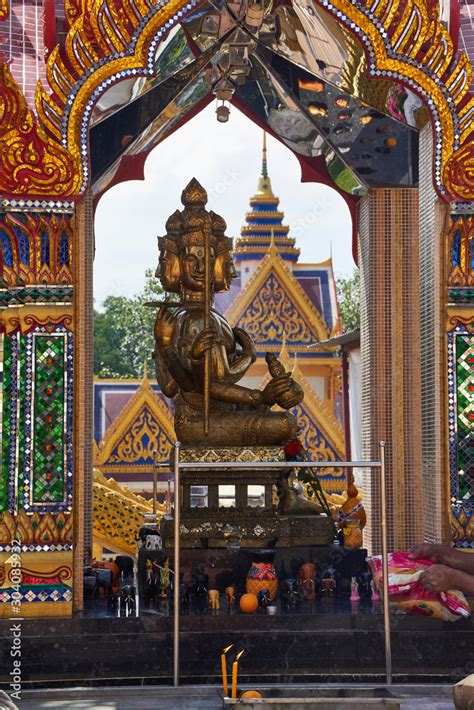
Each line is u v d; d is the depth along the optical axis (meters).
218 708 6.11
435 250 7.88
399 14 7.69
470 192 7.74
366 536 10.37
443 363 7.78
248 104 10.69
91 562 8.48
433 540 7.83
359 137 9.74
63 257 7.43
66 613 7.09
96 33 7.39
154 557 7.68
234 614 7.01
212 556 7.66
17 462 7.29
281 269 24.25
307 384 20.16
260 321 24.06
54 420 7.35
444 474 7.71
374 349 10.06
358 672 6.91
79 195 7.37
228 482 7.98
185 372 8.30
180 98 9.97
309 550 7.83
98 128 9.51
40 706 6.27
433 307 7.93
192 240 8.75
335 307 25.23
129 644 6.85
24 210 7.34
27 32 8.06
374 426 9.99
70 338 7.40
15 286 7.41
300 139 10.57
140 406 20.05
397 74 7.72
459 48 8.45
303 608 7.23
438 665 6.97
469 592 7.00
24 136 7.32
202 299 8.74
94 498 14.58
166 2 7.43
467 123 7.77
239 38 8.85
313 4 7.68
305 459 8.31
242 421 8.17
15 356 7.38
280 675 6.85
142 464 19.95
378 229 10.12
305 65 9.01
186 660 6.86
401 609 7.04
